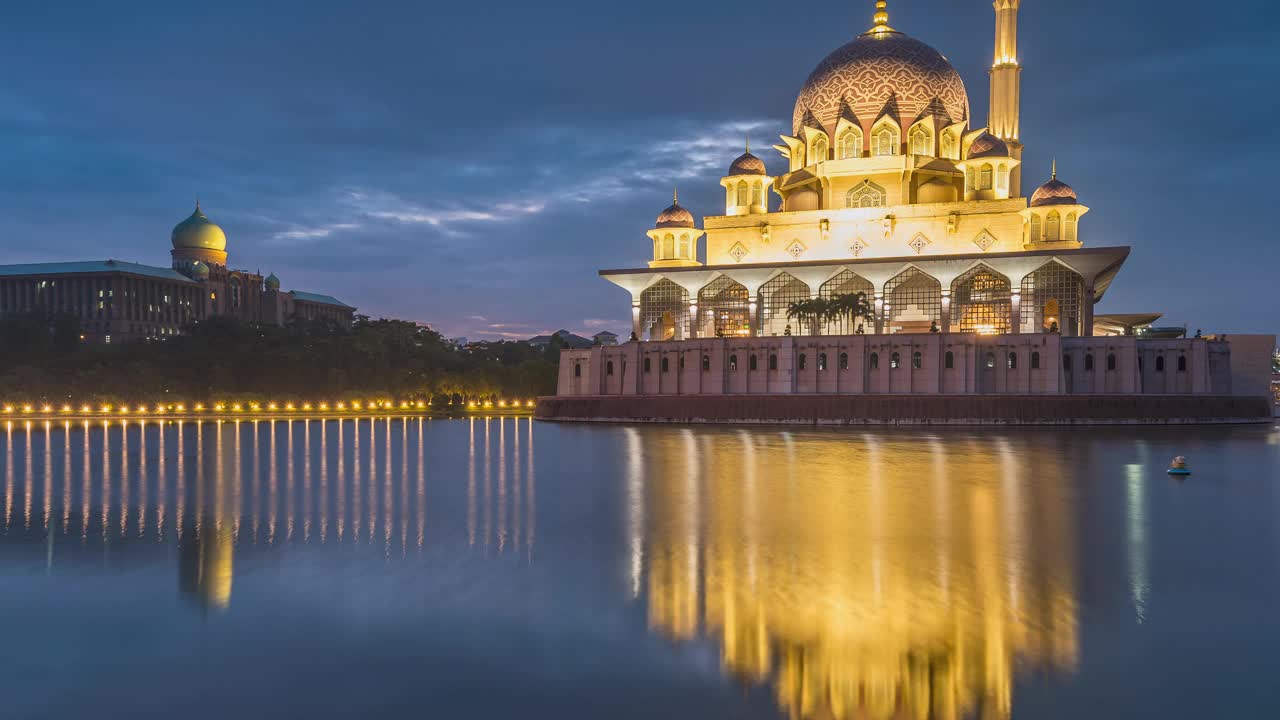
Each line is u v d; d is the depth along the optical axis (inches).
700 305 4884.4
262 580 988.6
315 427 4279.0
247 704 644.7
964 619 820.0
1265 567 1014.4
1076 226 4291.3
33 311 7121.1
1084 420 3772.1
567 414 4616.1
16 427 4266.7
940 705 629.0
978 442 2849.4
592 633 792.3
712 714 620.1
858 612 845.2
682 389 4426.7
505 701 644.7
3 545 1190.9
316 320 7741.1
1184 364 4003.4
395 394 6200.8
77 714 631.2
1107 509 1433.3
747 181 4955.7
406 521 1364.4
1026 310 4281.5
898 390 4067.4
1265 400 3882.9
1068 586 933.2
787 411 4045.3
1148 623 806.5
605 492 1678.2
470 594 920.9
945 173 4616.1
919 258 4315.9
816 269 4515.3
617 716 617.0
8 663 732.0
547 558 1083.3
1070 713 615.5
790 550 1118.4
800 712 620.7
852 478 1851.6
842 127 4697.3
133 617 853.2
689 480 1843.0
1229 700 633.0
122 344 6545.3
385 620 836.0
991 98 5049.2
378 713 624.4
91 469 2228.1
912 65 4731.8
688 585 947.3
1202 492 1631.4
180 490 1782.7
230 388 5964.6
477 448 2851.9
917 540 1180.5
